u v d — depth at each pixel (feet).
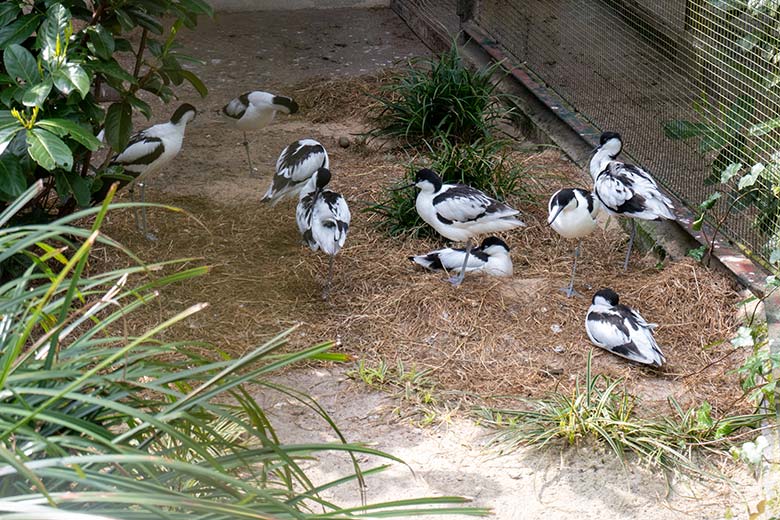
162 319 14.38
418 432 13.08
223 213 16.57
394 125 18.51
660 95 17.10
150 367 9.18
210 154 18.19
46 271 9.25
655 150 16.94
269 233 16.15
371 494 12.34
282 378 13.76
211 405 8.45
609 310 14.12
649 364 13.88
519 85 19.52
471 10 21.18
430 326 14.47
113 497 6.41
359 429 13.10
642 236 15.88
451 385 13.69
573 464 12.67
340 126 19.16
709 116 15.87
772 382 12.98
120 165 15.16
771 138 14.60
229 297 14.85
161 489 7.08
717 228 14.96
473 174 16.56
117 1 14.12
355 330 14.44
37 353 8.57
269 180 17.48
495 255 15.21
